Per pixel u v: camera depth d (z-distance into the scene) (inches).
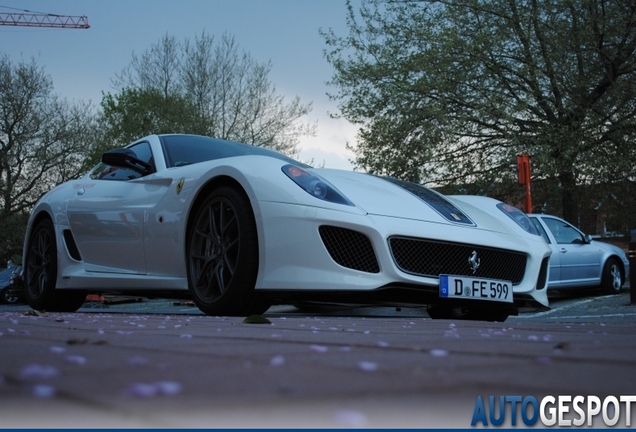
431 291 129.8
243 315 133.9
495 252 140.9
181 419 17.6
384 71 531.2
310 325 83.9
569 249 323.6
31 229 200.1
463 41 509.0
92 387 23.2
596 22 486.6
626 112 502.9
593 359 35.1
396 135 531.5
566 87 493.0
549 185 514.9
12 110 1048.2
